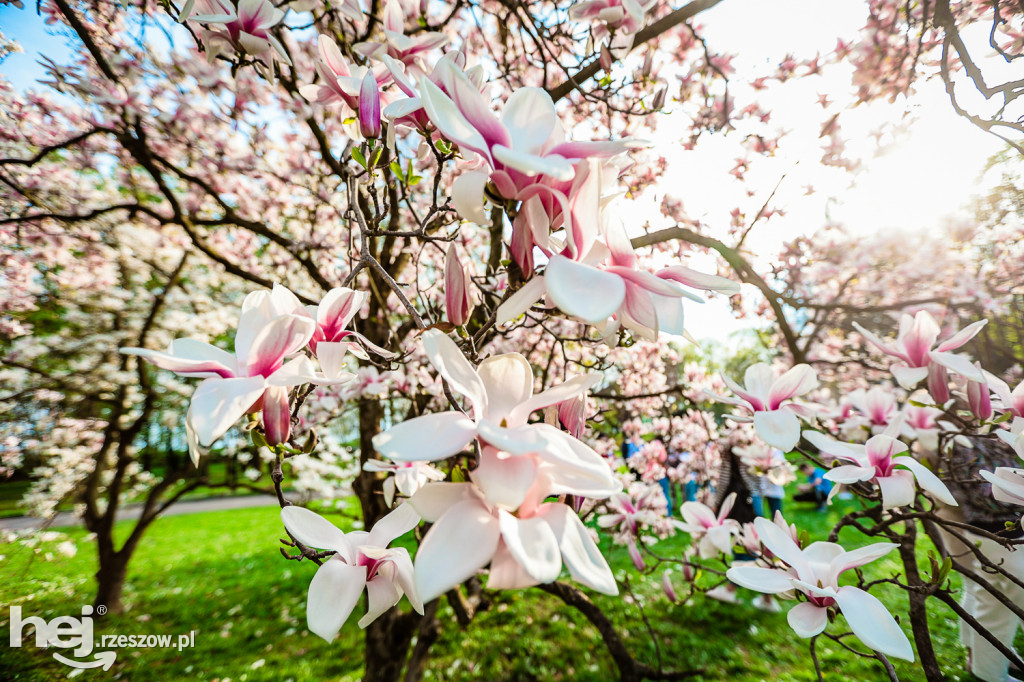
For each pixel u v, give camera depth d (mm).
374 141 1093
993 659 3066
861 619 861
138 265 6164
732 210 4078
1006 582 2732
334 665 4453
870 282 4270
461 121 584
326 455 5809
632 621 4762
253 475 5496
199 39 1332
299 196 4875
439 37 1143
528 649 4449
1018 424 1307
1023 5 2453
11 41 3881
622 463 4125
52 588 6188
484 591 4012
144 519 5355
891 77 3139
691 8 2479
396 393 3951
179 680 4270
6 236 4805
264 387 697
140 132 3467
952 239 3836
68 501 6219
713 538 1869
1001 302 2865
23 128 4410
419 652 3045
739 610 4773
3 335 5824
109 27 3412
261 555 7836
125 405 5746
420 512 575
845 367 4320
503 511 543
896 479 1224
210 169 4477
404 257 3527
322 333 854
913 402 1668
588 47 1825
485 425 524
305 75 3484
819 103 3424
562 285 558
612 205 674
